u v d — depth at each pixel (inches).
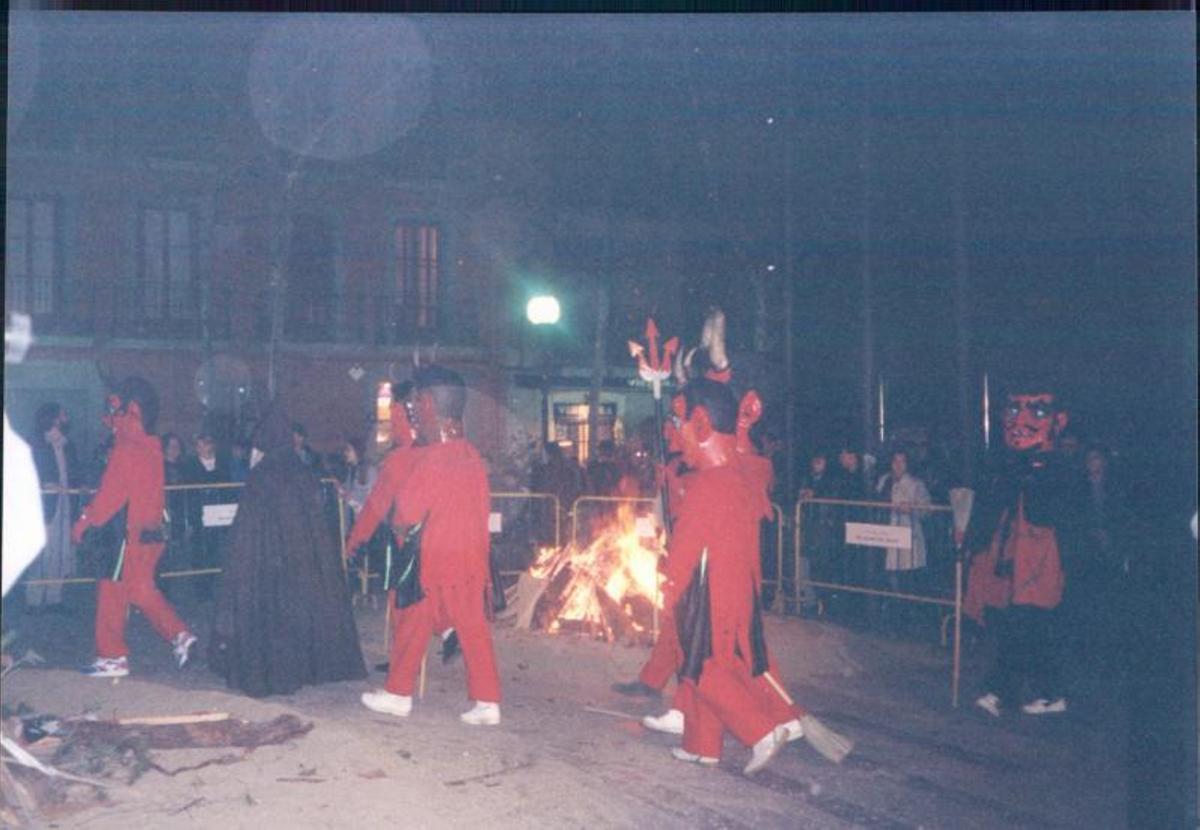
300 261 994.7
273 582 293.3
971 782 254.2
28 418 871.7
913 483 432.1
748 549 252.7
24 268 878.4
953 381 775.1
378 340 1013.8
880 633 419.2
